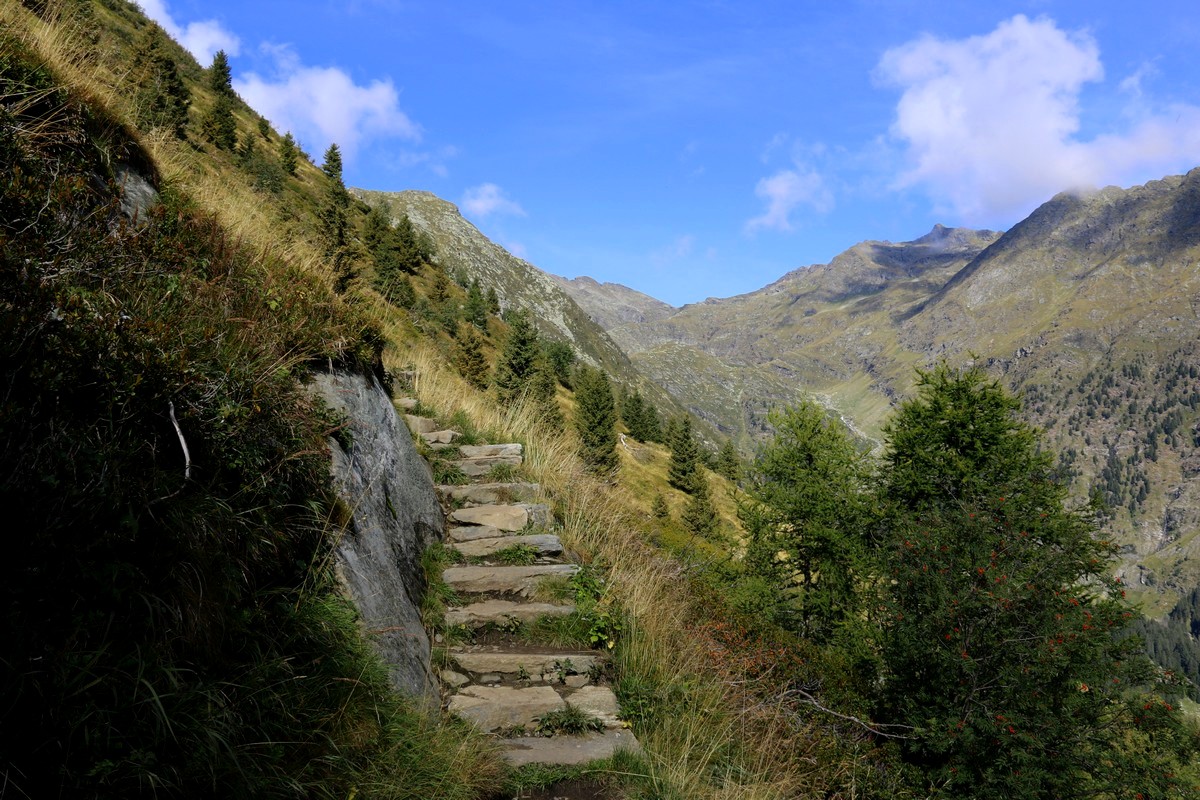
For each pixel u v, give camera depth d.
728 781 4.05
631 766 3.85
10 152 3.40
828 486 21.30
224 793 2.31
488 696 4.21
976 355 20.36
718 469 67.50
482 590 5.22
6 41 3.99
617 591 5.57
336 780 2.76
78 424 2.45
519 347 39.50
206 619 2.63
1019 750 7.06
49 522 2.18
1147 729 7.70
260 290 4.85
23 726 1.91
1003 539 8.80
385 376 7.21
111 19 28.64
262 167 32.69
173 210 4.79
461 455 7.40
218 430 3.13
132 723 2.15
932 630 8.12
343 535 4.02
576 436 10.01
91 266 3.23
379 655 3.62
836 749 6.02
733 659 6.18
